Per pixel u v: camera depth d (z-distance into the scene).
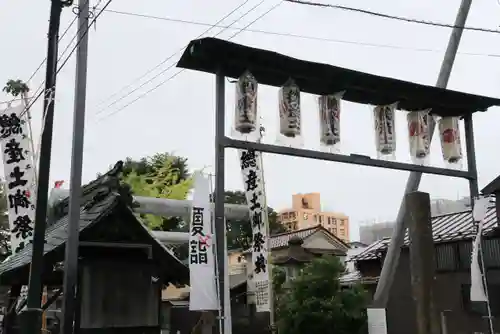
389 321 23.16
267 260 12.97
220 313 8.66
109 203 11.28
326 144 10.76
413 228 5.89
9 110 12.08
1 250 32.97
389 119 11.60
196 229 8.95
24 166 12.04
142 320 11.14
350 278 27.62
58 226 14.09
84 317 10.46
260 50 9.40
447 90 11.59
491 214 21.47
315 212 77.56
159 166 34.78
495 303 18.39
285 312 19.78
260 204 13.23
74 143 10.04
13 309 13.01
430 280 5.72
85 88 10.38
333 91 10.91
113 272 11.01
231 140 9.45
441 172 11.91
